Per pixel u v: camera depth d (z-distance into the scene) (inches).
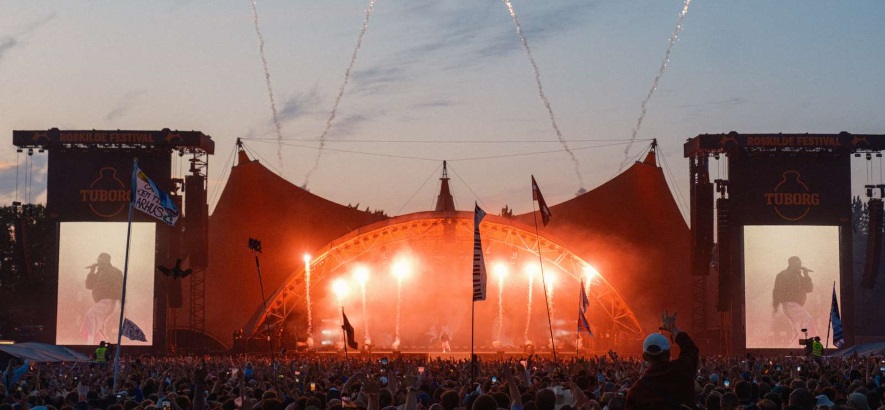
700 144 3191.4
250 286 3722.9
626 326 3570.4
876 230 3166.8
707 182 3277.6
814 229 3186.5
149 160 3248.0
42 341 3193.9
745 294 3174.2
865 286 3198.8
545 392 499.2
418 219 3430.1
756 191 3198.8
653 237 3710.6
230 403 635.5
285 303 3489.2
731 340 3216.0
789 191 3198.8
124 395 791.7
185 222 3255.4
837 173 3196.4
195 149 3282.5
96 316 3184.1
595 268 3410.4
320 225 3850.9
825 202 3191.4
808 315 3157.0
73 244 3213.6
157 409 600.4
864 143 3161.9
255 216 3794.3
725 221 3169.3
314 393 688.4
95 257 3206.2
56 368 2020.2
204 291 3499.0
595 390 778.2
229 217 3774.6
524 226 3417.8
